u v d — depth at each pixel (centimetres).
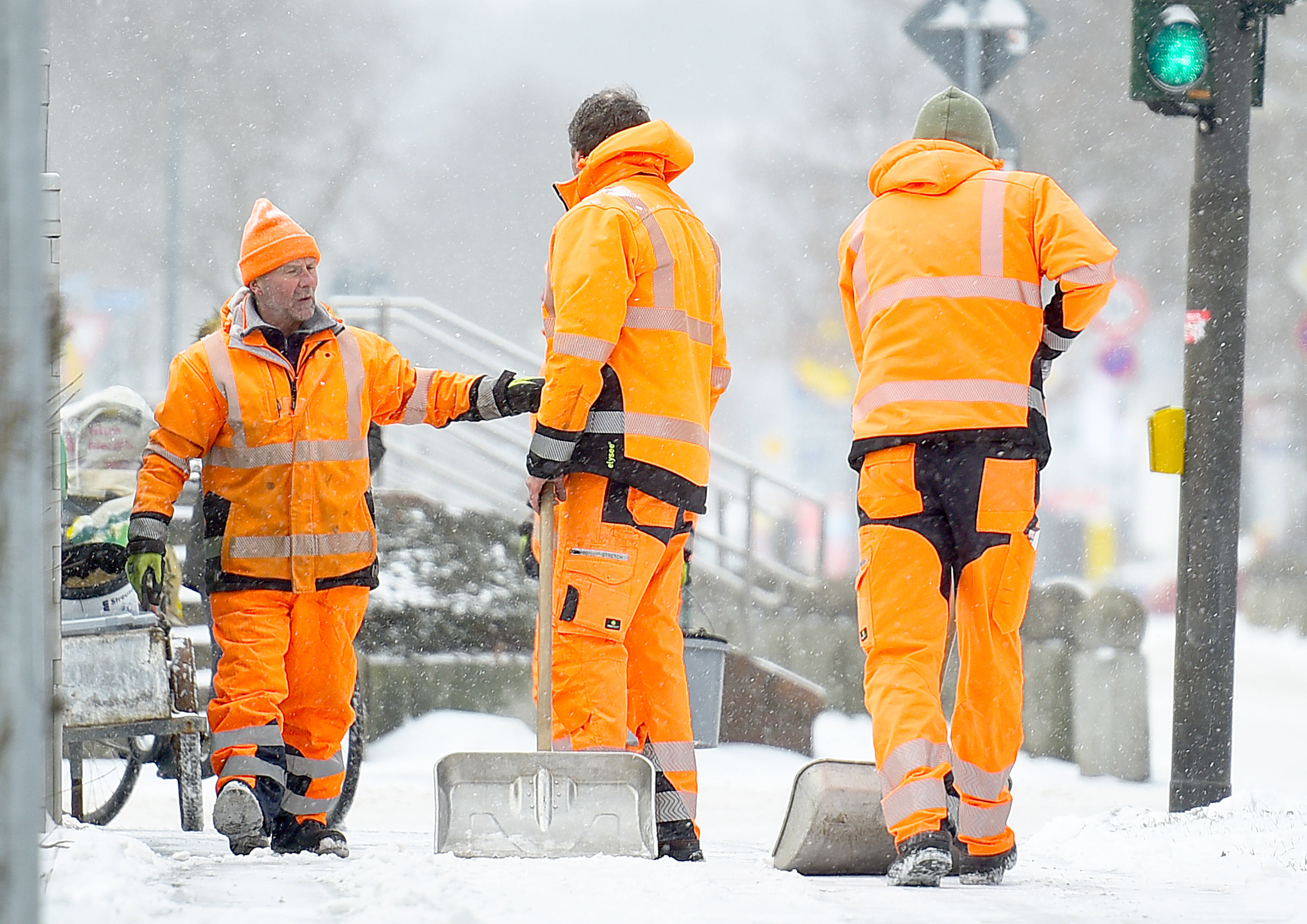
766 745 5081
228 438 2223
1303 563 13225
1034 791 4544
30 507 877
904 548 2027
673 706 2261
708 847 2675
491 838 2031
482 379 2353
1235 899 1850
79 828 1864
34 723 874
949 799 2150
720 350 2392
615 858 1905
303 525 2216
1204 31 3092
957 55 4128
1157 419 3136
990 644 2036
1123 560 15375
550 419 2144
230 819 2070
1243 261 3122
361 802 3922
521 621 4922
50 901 1436
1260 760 5350
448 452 5956
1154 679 7556
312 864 1919
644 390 2200
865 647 2059
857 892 1809
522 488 5938
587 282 2139
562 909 1514
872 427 2048
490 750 2283
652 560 2206
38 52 889
